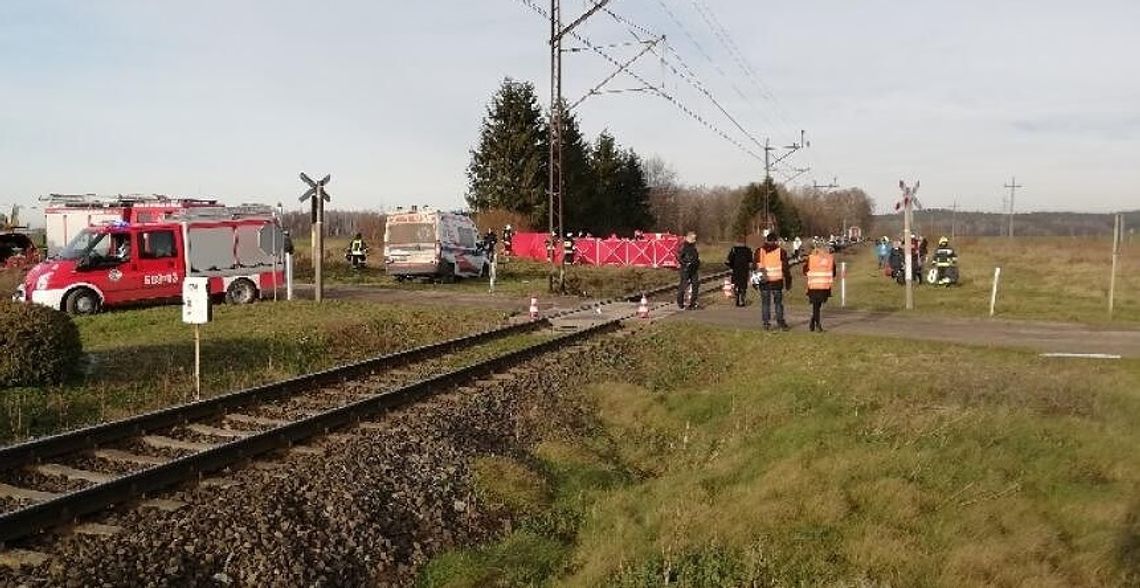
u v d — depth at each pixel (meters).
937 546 6.66
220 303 21.38
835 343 16.48
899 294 28.00
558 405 11.58
